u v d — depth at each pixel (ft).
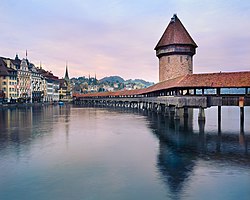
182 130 112.57
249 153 69.56
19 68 427.74
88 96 515.09
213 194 42.60
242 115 123.85
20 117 192.13
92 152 71.67
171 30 239.30
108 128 123.13
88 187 45.65
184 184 46.93
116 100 382.83
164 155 67.82
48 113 237.66
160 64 250.37
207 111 266.16
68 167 57.41
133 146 79.71
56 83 627.05
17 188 45.34
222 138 92.43
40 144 83.35
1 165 59.00
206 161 61.72
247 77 121.70
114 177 50.67
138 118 174.29
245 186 45.83
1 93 367.04
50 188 45.29
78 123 147.95
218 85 121.39
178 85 127.24
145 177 50.55
